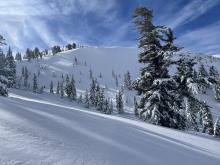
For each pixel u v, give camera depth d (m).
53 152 5.96
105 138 8.24
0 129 6.83
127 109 143.88
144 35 22.78
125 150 7.39
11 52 107.06
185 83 20.28
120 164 6.22
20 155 5.43
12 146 5.82
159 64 21.73
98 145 7.28
